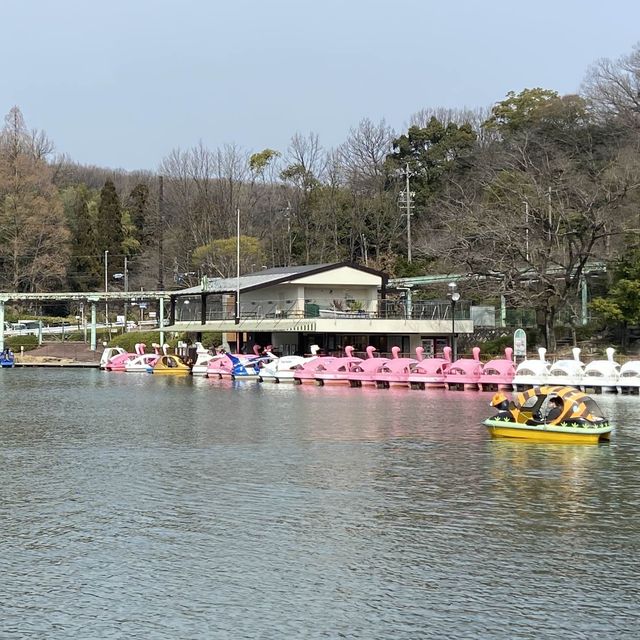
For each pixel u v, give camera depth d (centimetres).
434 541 2323
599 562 2148
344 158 15238
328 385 7712
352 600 1908
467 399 6119
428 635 1731
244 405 5859
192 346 11081
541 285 8625
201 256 13638
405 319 8762
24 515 2612
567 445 3856
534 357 8156
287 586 1992
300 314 9044
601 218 7862
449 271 10350
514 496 2830
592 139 12250
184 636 1736
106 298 12288
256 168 16162
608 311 7656
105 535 2392
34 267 14800
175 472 3269
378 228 13812
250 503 2747
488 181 11156
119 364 10631
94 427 4681
